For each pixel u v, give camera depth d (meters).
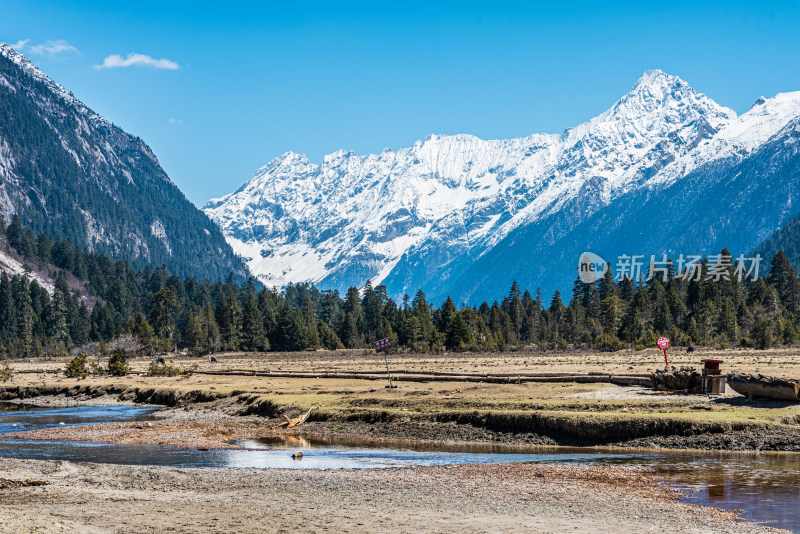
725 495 31.69
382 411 57.12
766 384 51.00
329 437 53.06
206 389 82.81
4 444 51.88
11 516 26.16
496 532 26.48
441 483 35.34
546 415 49.38
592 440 46.31
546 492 33.09
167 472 38.31
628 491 33.00
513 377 79.06
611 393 61.44
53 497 31.58
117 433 56.69
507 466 39.59
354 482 35.66
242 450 47.66
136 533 25.70
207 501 31.42
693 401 53.72
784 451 41.16
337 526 27.22
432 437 51.28
